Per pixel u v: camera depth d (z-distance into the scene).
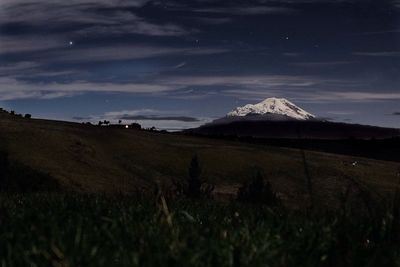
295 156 107.31
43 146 81.00
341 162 106.62
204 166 93.06
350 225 4.60
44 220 4.95
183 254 3.62
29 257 3.75
